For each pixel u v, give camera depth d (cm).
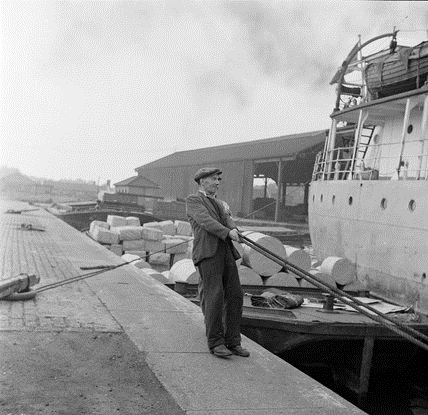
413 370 816
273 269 915
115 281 862
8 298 611
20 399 323
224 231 439
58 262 1083
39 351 423
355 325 689
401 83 1237
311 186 1542
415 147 1252
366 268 1130
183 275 904
